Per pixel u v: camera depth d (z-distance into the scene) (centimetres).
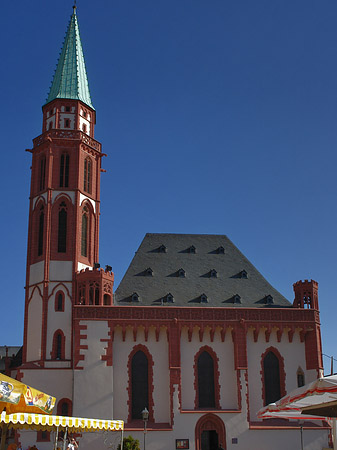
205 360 5803
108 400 5416
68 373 5666
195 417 5506
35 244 6244
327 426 5622
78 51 7069
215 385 5728
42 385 5603
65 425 3234
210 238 6919
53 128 6481
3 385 2531
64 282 5994
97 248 6425
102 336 5600
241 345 5797
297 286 6250
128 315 5709
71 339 5806
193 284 6291
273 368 5878
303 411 2631
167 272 6375
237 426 5534
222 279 6431
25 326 6000
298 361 5919
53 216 6181
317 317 6088
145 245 6650
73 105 6644
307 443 5559
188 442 5425
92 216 6450
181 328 5800
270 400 5772
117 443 5281
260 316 5928
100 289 5803
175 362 5644
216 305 6091
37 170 6488
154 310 5775
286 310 5991
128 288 6119
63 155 6412
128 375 5619
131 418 5512
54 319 5866
